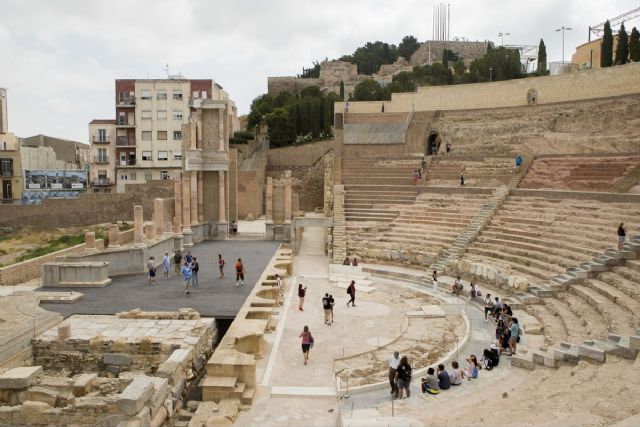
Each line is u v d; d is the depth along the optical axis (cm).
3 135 7481
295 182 7262
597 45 7438
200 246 4619
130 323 2298
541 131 5344
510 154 4906
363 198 4900
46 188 7319
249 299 2725
